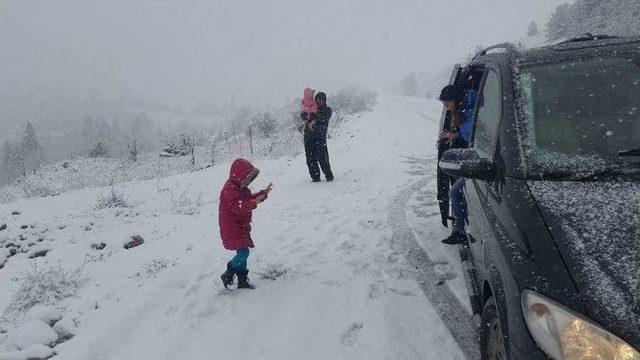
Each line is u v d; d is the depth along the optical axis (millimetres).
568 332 2145
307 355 4105
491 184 3375
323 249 6535
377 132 18859
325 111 10586
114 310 5367
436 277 5160
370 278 5387
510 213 2891
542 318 2293
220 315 4949
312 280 5566
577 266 2344
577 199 2705
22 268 7598
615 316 2104
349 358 3979
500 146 3293
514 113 3357
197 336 4598
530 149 3113
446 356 3816
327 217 8047
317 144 10711
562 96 3350
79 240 8562
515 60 3807
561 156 3021
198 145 31625
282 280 5660
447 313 4441
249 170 5113
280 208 9016
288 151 17609
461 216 5523
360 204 8641
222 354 4250
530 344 2312
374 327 4355
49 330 4914
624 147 2980
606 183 2775
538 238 2590
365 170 11945
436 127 20375
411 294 4895
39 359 4496
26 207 12555
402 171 11461
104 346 4582
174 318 5000
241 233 5262
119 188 13773
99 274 6699
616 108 3191
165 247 7566
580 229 2516
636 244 2361
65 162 27422
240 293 5410
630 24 38156
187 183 13312
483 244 3420
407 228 6879
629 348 2008
